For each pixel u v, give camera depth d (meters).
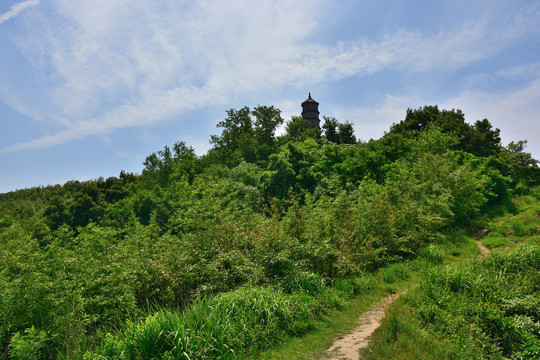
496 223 17.73
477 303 6.41
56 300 6.15
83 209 43.84
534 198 23.70
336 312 7.34
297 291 7.82
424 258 11.76
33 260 7.16
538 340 5.12
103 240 9.38
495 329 5.70
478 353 4.91
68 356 5.09
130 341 5.08
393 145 27.48
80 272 7.45
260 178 33.97
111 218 42.09
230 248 9.14
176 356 4.87
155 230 12.15
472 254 12.40
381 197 13.72
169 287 7.54
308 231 10.78
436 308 6.24
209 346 5.11
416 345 4.98
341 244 10.98
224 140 60.41
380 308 7.58
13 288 6.14
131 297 6.84
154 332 5.14
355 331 6.28
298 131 62.03
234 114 62.47
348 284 8.82
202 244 9.23
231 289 7.66
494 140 40.62
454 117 42.53
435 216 13.87
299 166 32.47
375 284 9.27
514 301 6.22
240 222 11.12
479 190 20.61
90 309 6.79
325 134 56.50
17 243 8.38
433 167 19.42
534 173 27.81
